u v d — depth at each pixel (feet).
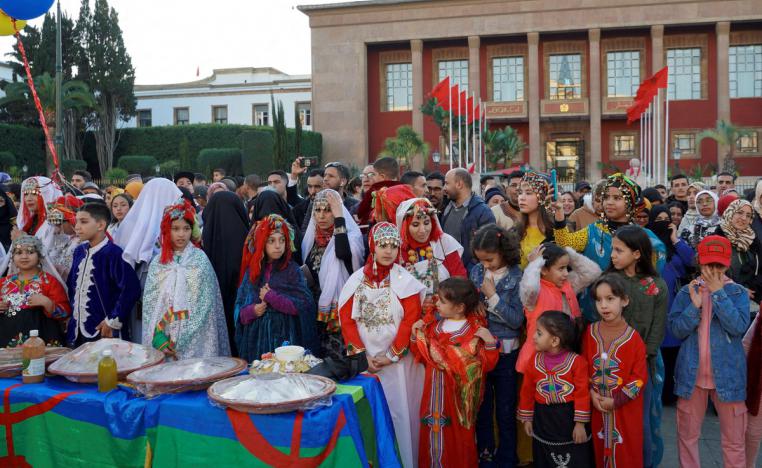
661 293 12.97
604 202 14.70
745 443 13.74
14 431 11.49
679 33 116.16
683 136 116.78
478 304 13.39
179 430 10.45
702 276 13.30
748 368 13.37
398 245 13.01
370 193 17.43
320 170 22.13
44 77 92.32
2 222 25.77
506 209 21.58
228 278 16.34
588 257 14.70
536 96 116.88
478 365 12.95
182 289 13.84
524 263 14.78
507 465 13.82
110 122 114.93
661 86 71.46
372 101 125.70
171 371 11.23
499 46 121.08
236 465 10.16
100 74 111.75
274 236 13.84
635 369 12.18
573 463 12.36
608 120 119.55
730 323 12.71
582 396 12.26
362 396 11.27
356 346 13.08
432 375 13.23
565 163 122.62
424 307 13.47
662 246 14.10
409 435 13.15
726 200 22.06
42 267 16.06
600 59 118.11
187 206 14.23
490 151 103.45
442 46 122.52
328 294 14.64
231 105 140.46
